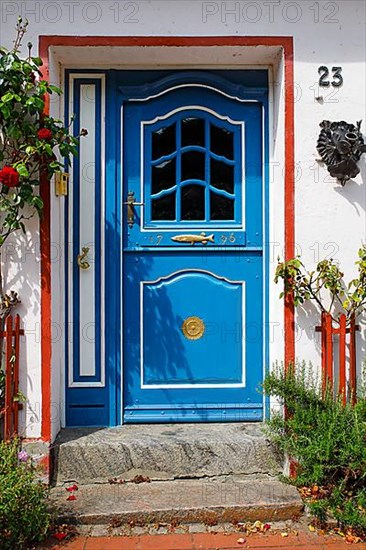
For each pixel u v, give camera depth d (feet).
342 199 12.53
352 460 10.88
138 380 13.53
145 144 13.53
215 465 12.31
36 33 12.27
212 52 12.72
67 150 11.96
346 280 12.53
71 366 13.34
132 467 12.22
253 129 13.55
